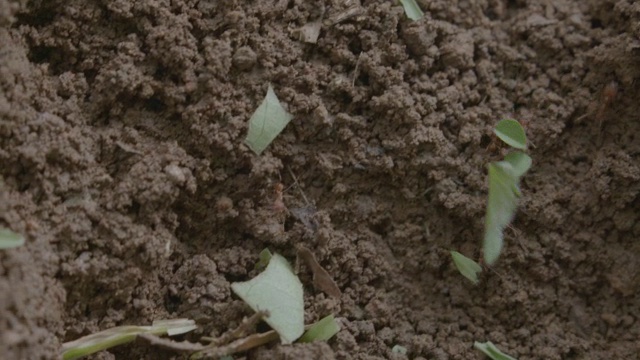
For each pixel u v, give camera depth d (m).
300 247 0.32
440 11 0.34
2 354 0.28
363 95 0.33
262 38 0.33
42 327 0.29
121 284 0.31
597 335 0.33
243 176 0.32
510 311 0.33
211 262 0.32
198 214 0.32
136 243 0.30
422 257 0.33
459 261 0.32
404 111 0.33
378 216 0.33
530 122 0.34
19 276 0.29
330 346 0.31
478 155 0.33
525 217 0.33
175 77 0.32
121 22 0.32
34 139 0.30
